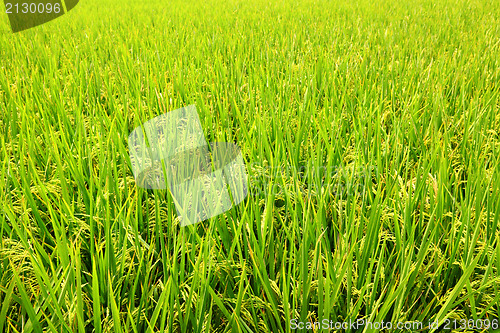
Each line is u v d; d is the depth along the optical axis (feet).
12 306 6.10
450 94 14.07
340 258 5.97
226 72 16.39
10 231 7.04
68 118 11.69
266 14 34.32
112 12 38.47
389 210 7.43
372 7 37.45
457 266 6.48
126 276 6.10
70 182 8.52
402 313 5.80
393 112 11.94
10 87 14.46
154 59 18.22
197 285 5.62
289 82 14.03
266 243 6.97
